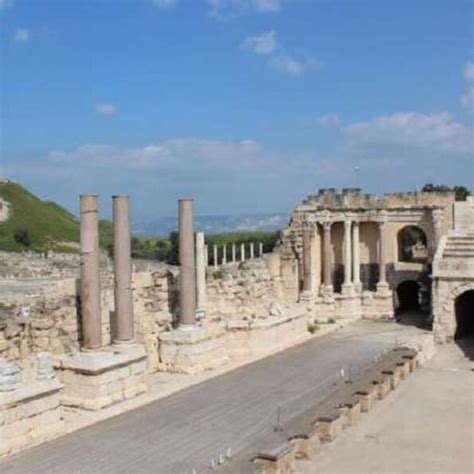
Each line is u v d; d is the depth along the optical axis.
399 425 35.47
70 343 38.16
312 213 68.56
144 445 30.39
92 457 28.83
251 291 59.25
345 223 68.56
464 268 58.44
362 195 68.81
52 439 30.95
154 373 43.97
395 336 58.25
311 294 66.25
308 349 52.94
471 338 60.78
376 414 37.44
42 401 30.78
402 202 68.56
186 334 44.06
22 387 30.00
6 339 34.62
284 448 28.59
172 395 38.84
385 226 68.56
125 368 37.53
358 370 45.34
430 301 68.94
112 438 31.23
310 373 44.66
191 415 34.97
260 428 33.00
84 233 36.38
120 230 38.62
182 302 44.53
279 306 55.78
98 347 36.38
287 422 33.78
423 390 42.72
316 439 31.58
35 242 144.50
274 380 42.62
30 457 28.70
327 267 68.19
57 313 37.69
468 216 67.44
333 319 66.88
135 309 43.44
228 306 55.41
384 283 68.19
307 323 62.12
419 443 32.66
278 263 68.00
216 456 29.09
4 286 66.31
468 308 65.12
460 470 29.23
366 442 32.75
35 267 82.75
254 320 51.34
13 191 168.38
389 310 67.88
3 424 28.95
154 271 46.44
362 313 68.44
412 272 69.50
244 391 39.91
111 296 41.84
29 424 30.19
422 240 96.00
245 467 27.59
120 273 38.56
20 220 155.25
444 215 67.94
